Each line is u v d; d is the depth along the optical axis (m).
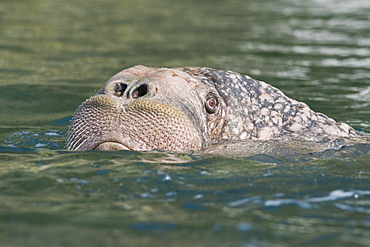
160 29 67.62
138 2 91.50
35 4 83.81
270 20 75.88
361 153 23.23
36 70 44.91
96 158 20.78
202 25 71.50
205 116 23.67
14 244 14.33
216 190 18.56
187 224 15.76
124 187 18.61
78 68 46.06
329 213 16.84
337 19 76.38
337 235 15.25
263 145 23.45
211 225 15.73
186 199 17.78
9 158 22.25
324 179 19.75
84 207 16.91
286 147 23.31
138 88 22.38
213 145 23.45
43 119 32.25
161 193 18.23
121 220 15.94
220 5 91.06
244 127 24.39
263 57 52.31
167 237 14.94
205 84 24.09
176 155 21.41
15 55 50.78
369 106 35.84
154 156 21.09
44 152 22.83
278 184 19.19
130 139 21.23
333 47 57.56
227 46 57.72
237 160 21.55
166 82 22.78
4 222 15.67
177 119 21.88
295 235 15.21
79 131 21.88
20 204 17.05
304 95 38.53
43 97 36.94
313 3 93.06
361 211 17.05
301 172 20.45
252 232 15.33
